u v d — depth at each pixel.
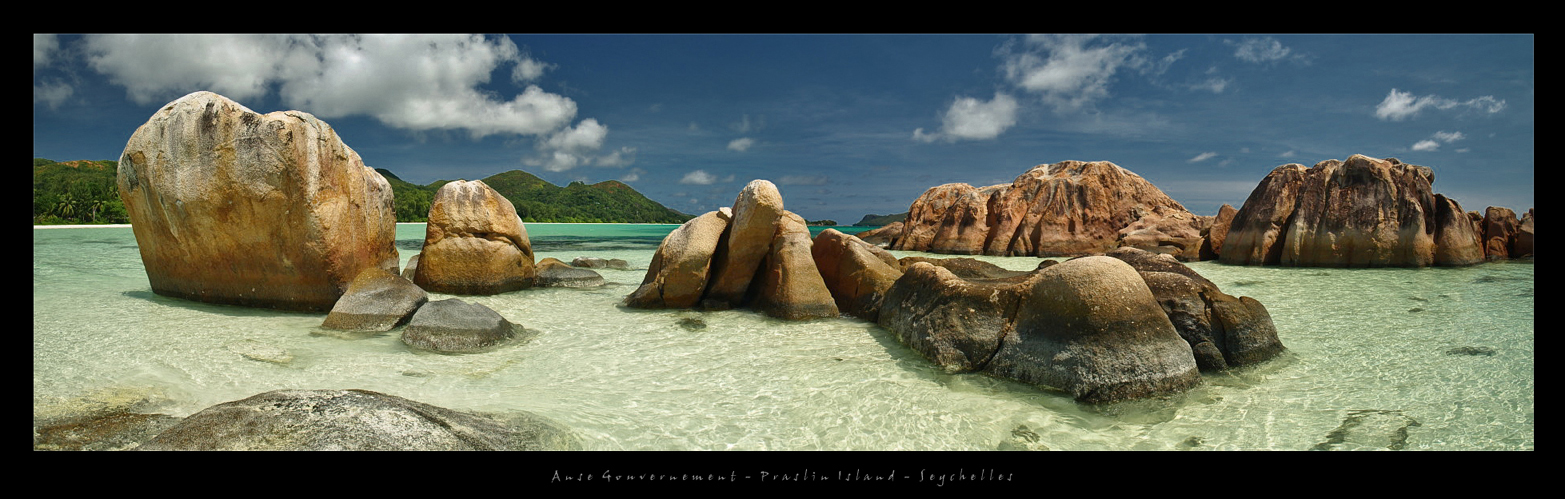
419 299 10.74
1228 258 22.64
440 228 14.56
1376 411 6.48
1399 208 19.98
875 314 11.38
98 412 5.73
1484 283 16.03
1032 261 27.17
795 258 12.12
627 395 7.00
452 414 5.38
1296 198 21.45
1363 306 12.59
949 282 9.16
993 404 6.66
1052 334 7.28
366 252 12.77
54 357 7.80
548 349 9.17
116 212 66.56
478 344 9.02
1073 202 29.45
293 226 11.16
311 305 11.46
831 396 6.97
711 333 10.38
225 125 11.14
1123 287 7.21
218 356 8.08
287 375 7.41
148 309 11.21
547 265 16.67
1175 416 6.33
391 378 7.39
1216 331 8.08
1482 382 7.39
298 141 11.12
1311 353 8.70
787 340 9.83
